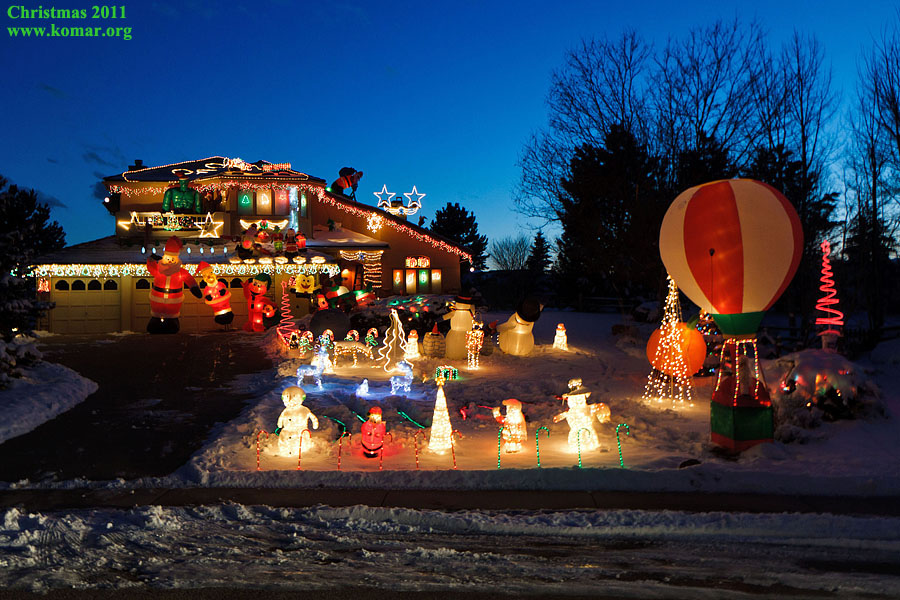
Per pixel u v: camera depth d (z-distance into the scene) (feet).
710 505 25.52
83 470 29.86
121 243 99.71
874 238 65.92
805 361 38.83
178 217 102.27
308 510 24.79
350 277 92.68
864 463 29.63
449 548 21.62
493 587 18.54
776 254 33.27
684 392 48.42
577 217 91.61
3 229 52.95
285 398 31.83
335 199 116.78
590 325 100.22
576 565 20.20
